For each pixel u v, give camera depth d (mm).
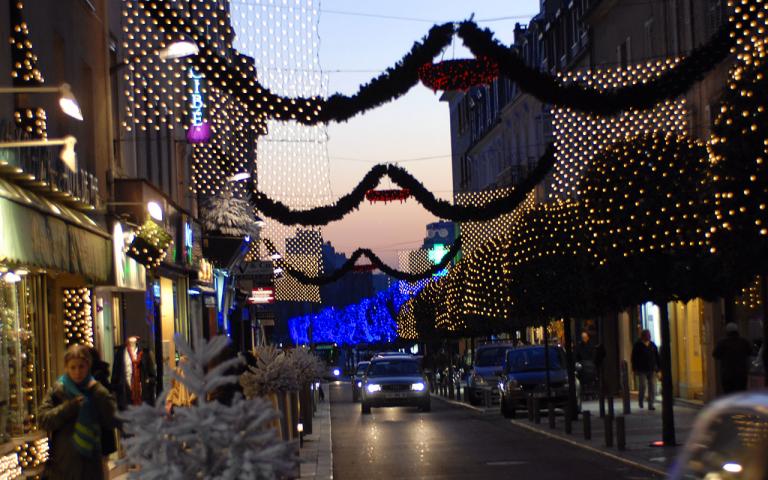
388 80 15828
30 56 16312
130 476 6578
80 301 20469
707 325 31656
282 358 16109
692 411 30500
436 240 97875
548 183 51688
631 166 20906
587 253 22094
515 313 31609
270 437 6738
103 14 23672
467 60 18938
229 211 37562
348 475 18797
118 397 21422
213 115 33781
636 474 17531
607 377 39875
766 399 4512
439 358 56875
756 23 16750
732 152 16734
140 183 24141
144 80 27688
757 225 16688
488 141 77062
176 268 31828
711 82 29922
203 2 28203
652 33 36719
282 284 63125
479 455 21703
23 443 15891
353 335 111875
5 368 15891
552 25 54125
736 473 4484
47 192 16953
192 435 6645
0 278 16031
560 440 24609
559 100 15789
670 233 20688
